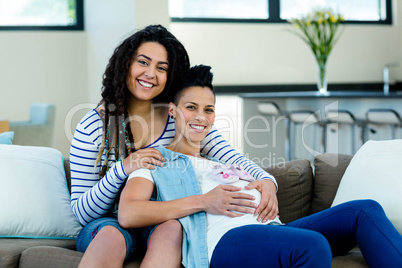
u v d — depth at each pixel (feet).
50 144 17.83
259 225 5.75
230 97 23.61
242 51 23.99
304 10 24.66
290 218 7.71
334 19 19.75
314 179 8.05
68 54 22.63
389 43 25.84
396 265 5.55
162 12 15.90
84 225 6.72
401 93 17.33
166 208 5.99
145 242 6.31
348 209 6.05
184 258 5.81
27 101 22.26
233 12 23.95
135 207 5.93
